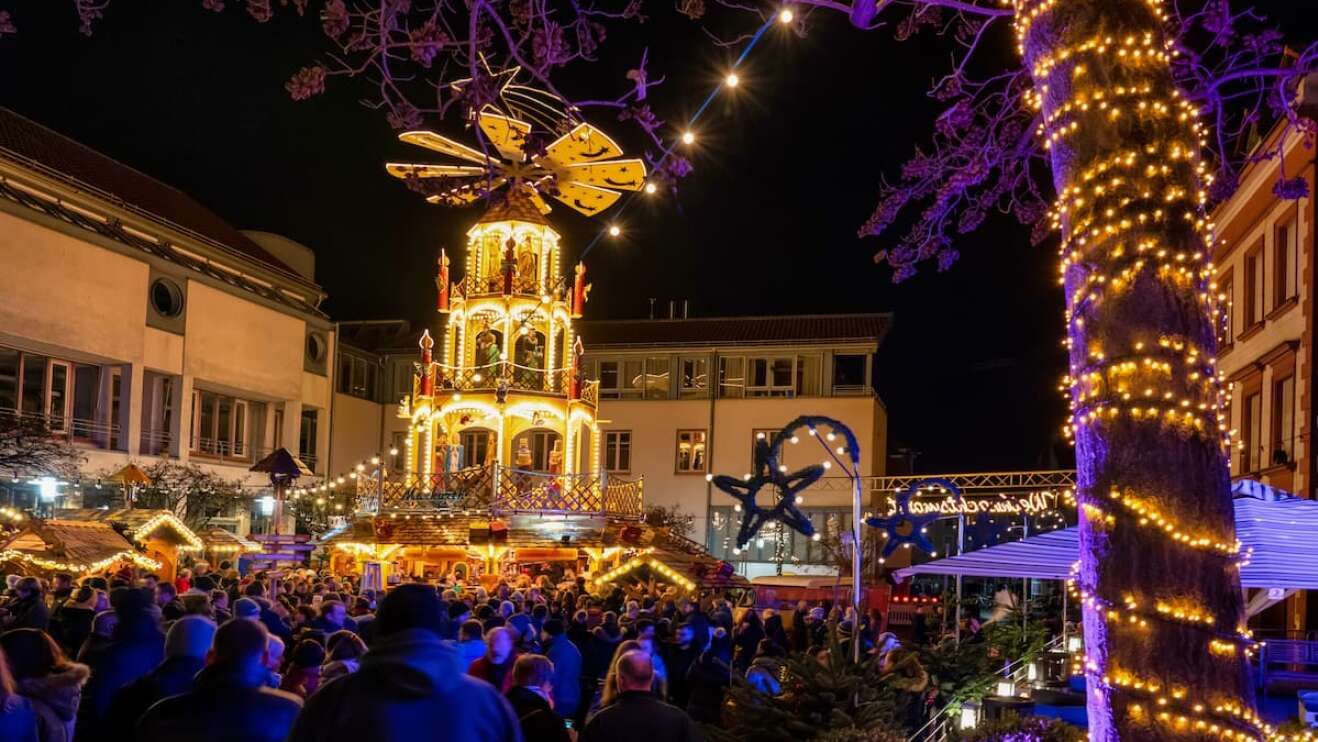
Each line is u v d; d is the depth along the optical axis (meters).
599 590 25.30
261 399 38.50
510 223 29.84
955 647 11.91
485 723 3.81
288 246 41.94
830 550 37.72
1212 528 5.21
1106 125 5.55
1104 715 5.20
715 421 44.81
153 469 31.72
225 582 17.14
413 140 18.69
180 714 4.48
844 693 8.30
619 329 47.28
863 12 7.16
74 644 9.95
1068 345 5.81
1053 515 24.86
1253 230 25.44
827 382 44.19
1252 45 8.20
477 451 45.09
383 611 3.85
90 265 31.02
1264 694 16.67
